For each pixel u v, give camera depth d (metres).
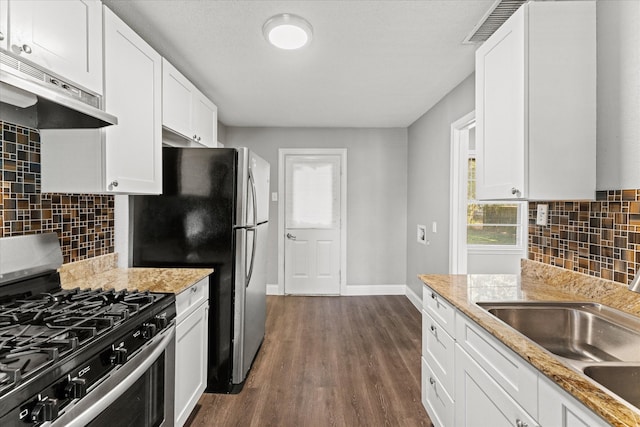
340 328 3.47
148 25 2.07
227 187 2.28
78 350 1.00
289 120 4.34
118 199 2.31
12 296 1.45
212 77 2.91
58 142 1.63
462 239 3.13
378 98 3.45
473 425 1.41
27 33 1.16
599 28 1.58
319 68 2.71
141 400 1.36
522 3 1.82
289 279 4.75
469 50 2.39
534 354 1.03
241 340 2.31
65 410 0.94
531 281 1.98
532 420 1.03
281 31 2.04
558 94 1.55
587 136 1.56
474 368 1.40
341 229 4.72
